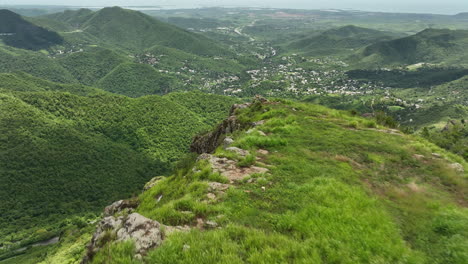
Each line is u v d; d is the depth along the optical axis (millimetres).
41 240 89062
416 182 10977
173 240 5371
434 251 6449
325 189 8688
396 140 16453
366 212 7586
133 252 5059
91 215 101625
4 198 109938
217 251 5188
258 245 5480
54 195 114938
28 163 125500
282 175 10094
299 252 5410
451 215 7914
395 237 6652
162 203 10234
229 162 11227
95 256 5344
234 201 7879
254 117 24766
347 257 5516
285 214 7117
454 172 12008
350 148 14289
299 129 17266
